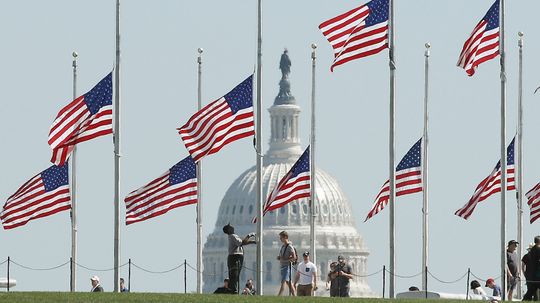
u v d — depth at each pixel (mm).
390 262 187625
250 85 188000
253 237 186875
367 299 152500
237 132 187750
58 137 189500
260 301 147000
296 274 172000
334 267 177125
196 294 153750
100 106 190625
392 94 187000
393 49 185500
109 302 143000
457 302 152875
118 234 191875
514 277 177250
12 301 141750
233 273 169000
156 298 147125
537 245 164625
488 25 188375
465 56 188750
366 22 182375
